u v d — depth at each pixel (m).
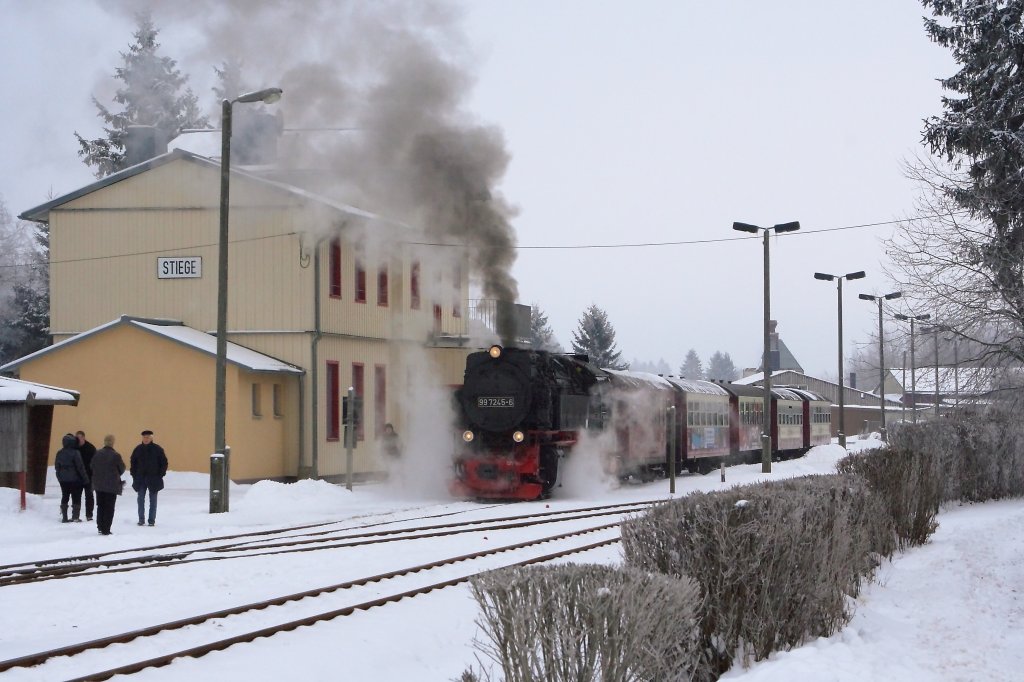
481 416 24.88
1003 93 25.23
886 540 15.19
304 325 31.88
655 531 9.09
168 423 30.06
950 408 26.19
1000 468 25.22
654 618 6.50
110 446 18.73
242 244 32.34
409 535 17.61
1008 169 22.80
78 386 30.80
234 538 18.09
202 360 29.84
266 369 29.83
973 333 21.81
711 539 8.95
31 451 25.73
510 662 6.60
